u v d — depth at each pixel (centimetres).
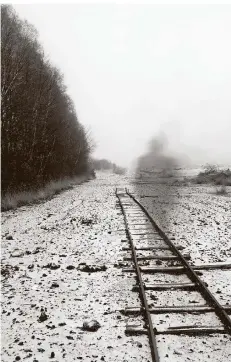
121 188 3394
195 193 2775
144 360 434
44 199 2370
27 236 1184
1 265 857
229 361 424
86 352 459
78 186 3847
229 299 602
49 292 670
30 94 2547
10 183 2156
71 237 1148
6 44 2212
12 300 637
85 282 718
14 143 2245
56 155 3338
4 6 2706
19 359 449
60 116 3456
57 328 528
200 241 1050
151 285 658
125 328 514
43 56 3256
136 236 1116
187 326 496
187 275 733
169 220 1420
